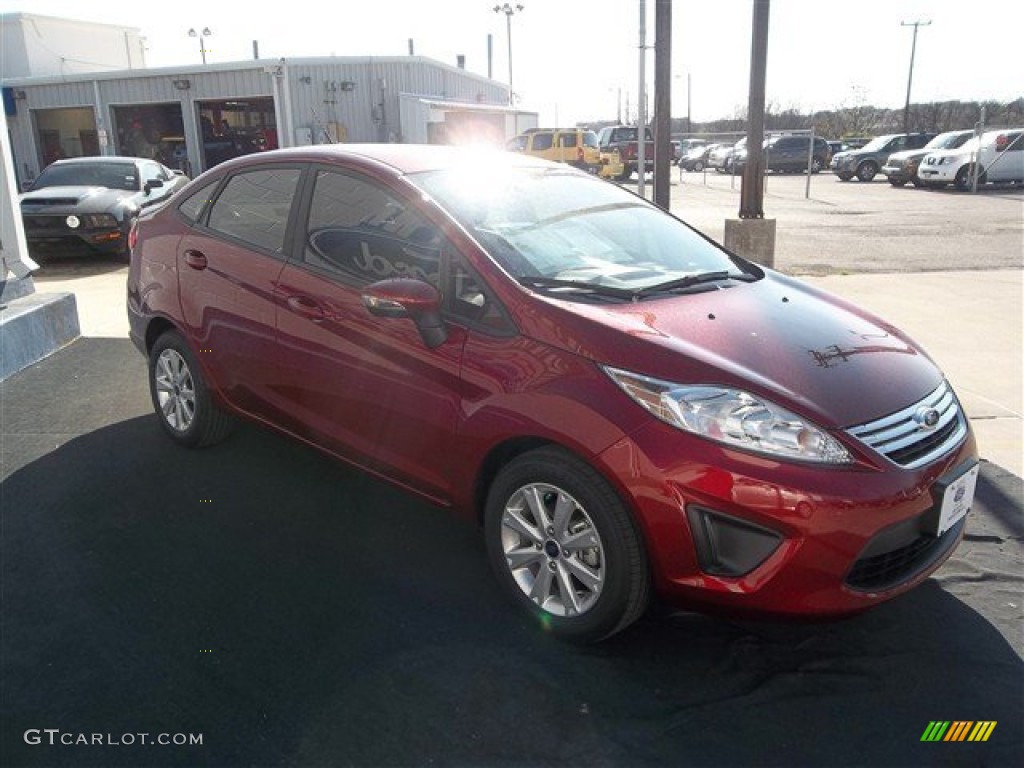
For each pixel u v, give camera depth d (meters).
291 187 3.94
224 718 2.59
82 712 2.61
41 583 3.31
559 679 2.78
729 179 34.44
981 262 11.31
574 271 3.36
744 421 2.66
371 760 2.43
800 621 2.69
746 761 2.45
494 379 3.02
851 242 13.70
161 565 3.45
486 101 34.12
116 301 8.73
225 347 4.11
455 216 3.38
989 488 4.27
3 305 6.38
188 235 4.36
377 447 3.51
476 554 3.57
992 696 2.73
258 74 23.73
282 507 3.96
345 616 3.12
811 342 3.11
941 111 53.81
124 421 5.03
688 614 3.16
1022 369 6.23
